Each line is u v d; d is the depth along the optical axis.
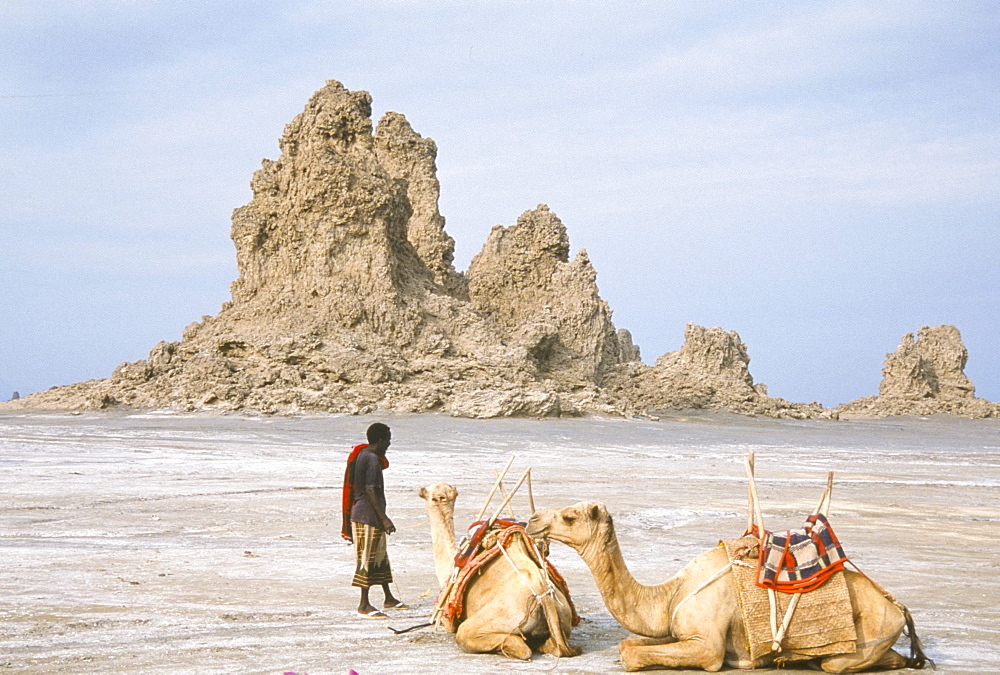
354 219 56.28
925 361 83.75
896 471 33.41
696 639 8.20
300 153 56.84
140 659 8.71
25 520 17.28
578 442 41.28
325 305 54.25
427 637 9.54
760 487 25.77
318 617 10.44
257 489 22.34
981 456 42.94
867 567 13.84
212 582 12.24
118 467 26.77
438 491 10.25
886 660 8.38
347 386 51.16
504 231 71.88
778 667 8.38
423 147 69.00
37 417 46.91
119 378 53.59
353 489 10.80
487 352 56.28
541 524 8.39
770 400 72.31
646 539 16.06
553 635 8.90
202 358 52.03
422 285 60.19
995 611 11.05
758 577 8.24
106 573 12.63
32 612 10.42
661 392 69.50
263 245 56.78
